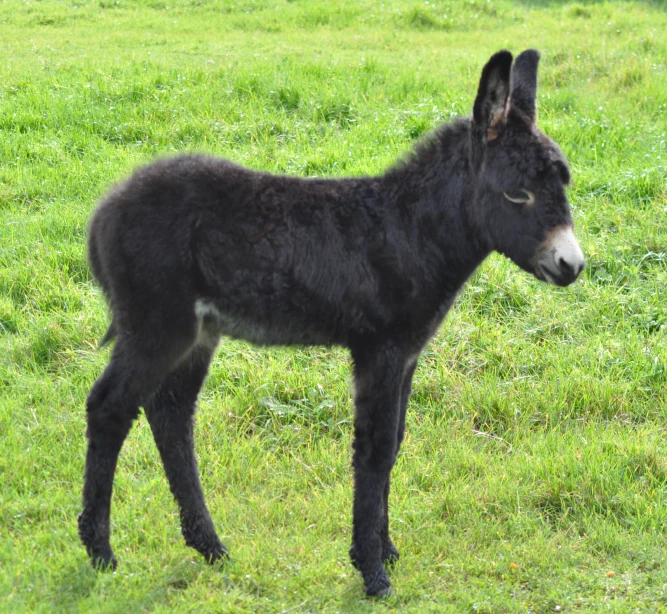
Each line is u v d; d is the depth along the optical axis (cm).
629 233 686
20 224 685
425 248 385
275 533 433
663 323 604
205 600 374
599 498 462
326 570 400
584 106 952
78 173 773
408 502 461
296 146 834
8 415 499
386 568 408
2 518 423
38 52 1187
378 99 964
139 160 795
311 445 507
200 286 373
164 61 1097
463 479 482
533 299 625
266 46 1255
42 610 350
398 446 407
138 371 369
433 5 1557
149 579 386
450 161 389
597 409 538
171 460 405
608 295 626
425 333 391
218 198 374
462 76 1066
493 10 1570
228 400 528
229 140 850
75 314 589
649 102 976
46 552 397
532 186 365
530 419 533
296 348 487
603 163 809
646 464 488
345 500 455
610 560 421
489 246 389
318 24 1463
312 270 375
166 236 367
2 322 583
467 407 536
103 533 383
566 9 1598
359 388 384
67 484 455
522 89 382
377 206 386
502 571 409
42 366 554
